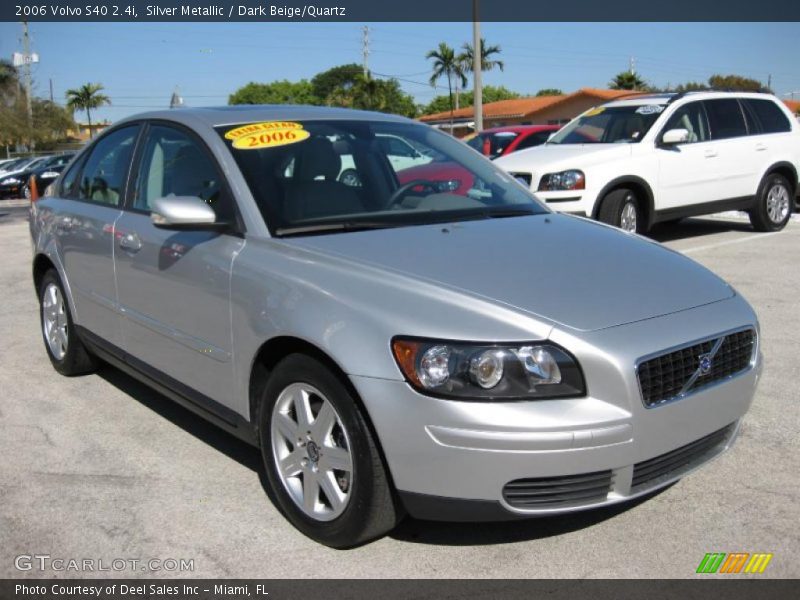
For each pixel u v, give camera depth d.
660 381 2.86
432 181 4.22
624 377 2.76
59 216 5.05
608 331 2.84
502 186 4.44
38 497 3.62
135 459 4.02
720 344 3.08
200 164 3.91
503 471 2.69
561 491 2.77
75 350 5.13
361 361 2.82
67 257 4.91
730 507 3.37
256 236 3.48
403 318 2.83
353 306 2.94
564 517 3.32
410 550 3.12
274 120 4.15
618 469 2.80
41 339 6.30
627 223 9.25
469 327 2.78
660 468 2.97
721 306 3.21
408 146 4.41
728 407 3.13
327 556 3.09
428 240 3.46
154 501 3.57
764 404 4.48
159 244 3.92
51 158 25.88
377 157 4.18
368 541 3.07
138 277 4.11
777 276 7.68
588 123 10.22
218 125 4.01
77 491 3.67
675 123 9.62
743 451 3.89
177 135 4.17
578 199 8.85
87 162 5.09
